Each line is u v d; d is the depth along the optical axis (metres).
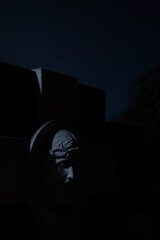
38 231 4.24
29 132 4.40
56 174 4.31
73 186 4.67
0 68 4.18
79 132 4.94
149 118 17.98
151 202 7.71
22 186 4.12
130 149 6.66
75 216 4.68
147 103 18.22
